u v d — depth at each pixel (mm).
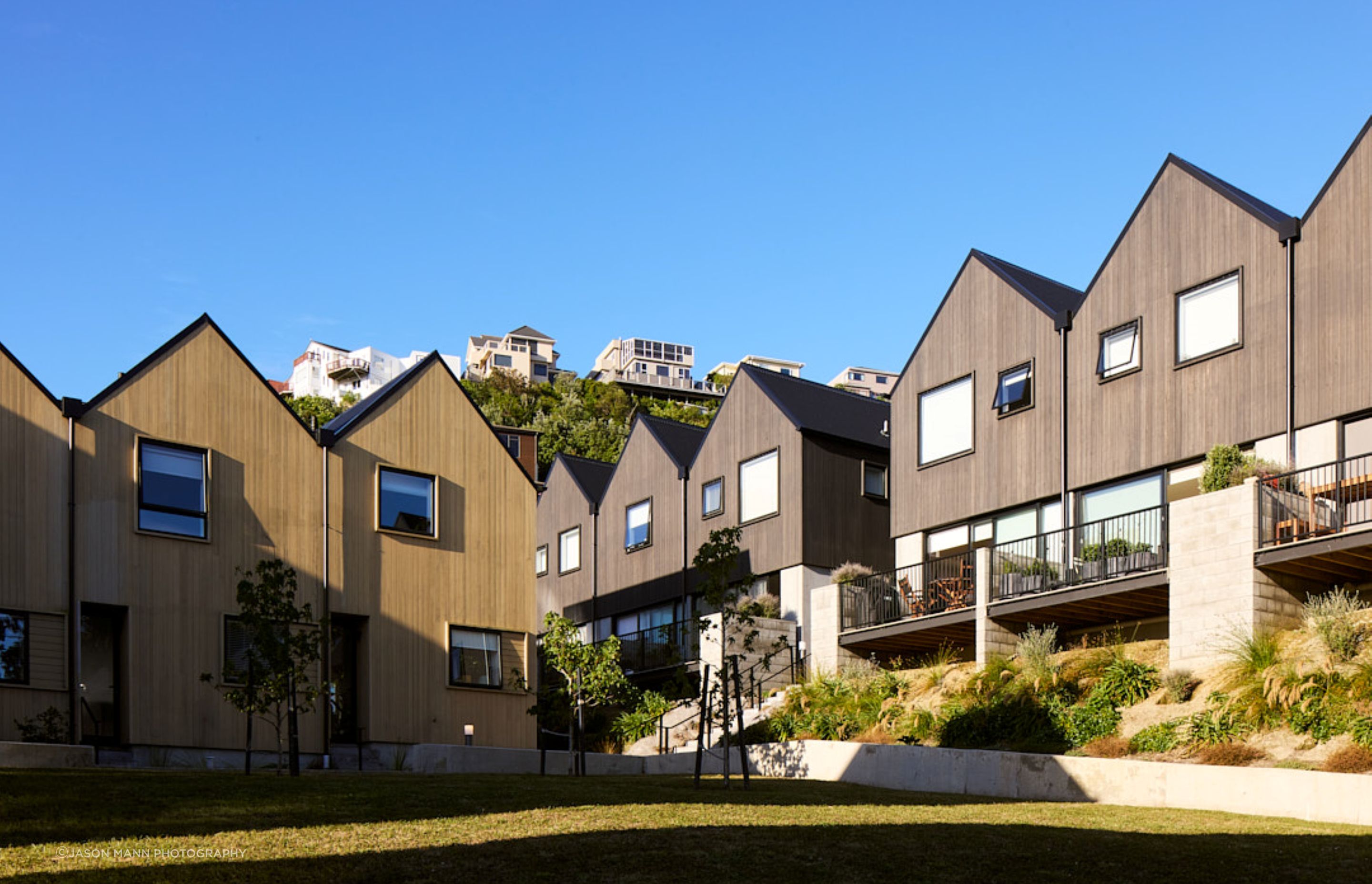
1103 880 10375
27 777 14969
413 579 28031
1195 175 25188
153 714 23703
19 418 23156
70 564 23250
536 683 29719
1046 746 20016
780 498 33812
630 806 14352
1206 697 19219
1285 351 23109
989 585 26016
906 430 31062
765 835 12211
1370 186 22234
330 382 132500
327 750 25859
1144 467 25250
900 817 14078
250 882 9742
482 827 12430
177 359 25312
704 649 31938
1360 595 21719
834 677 27688
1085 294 27125
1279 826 13477
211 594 24891
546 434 73812
